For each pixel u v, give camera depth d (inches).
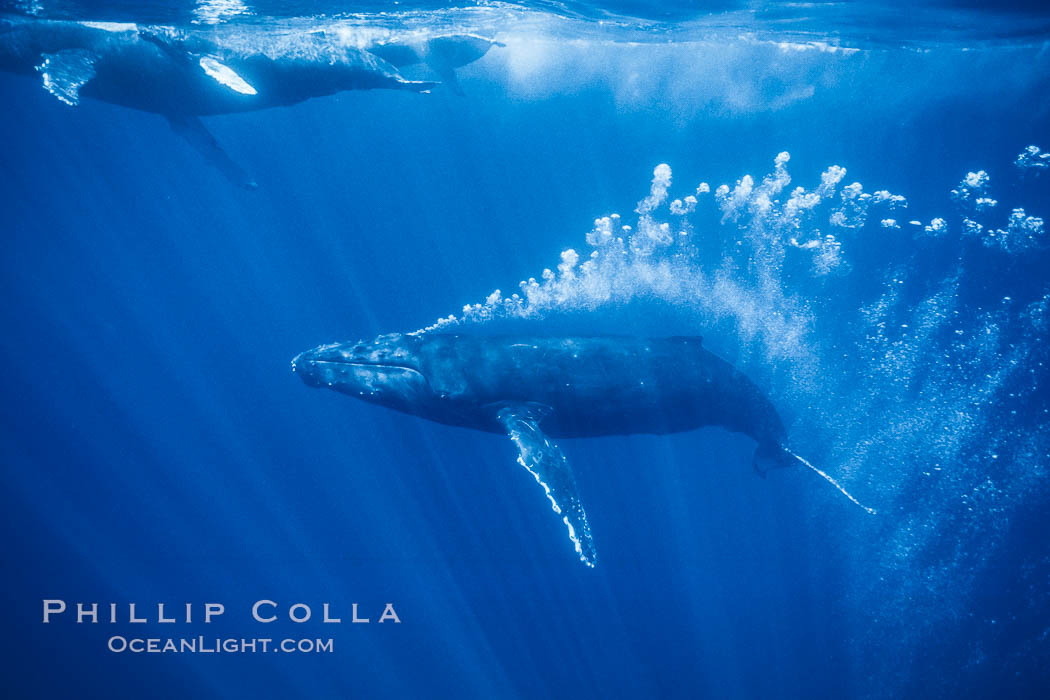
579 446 525.0
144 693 466.6
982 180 577.3
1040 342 497.4
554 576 513.7
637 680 433.4
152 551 620.7
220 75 349.4
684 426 382.6
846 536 484.7
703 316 550.0
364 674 476.1
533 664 457.7
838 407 484.4
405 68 589.3
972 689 364.2
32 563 608.7
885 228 580.7
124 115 991.0
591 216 730.2
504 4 491.5
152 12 435.2
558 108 702.5
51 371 986.7
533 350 346.9
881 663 397.4
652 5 506.3
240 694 465.4
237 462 723.4
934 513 445.7
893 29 549.6
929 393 484.1
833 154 614.2
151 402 901.8
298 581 568.1
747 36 590.9
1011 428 463.5
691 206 641.0
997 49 573.6
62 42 381.7
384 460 653.9
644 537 526.9
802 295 556.7
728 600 478.3
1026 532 434.3
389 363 359.9
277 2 436.1
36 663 495.8
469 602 509.0
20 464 766.5
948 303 537.0
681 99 651.5
